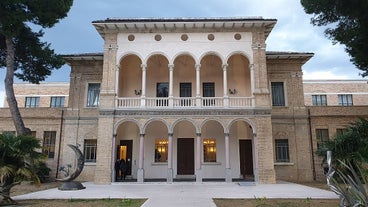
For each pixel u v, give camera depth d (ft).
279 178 91.15
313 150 93.20
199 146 80.23
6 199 44.39
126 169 87.86
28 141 44.27
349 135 39.29
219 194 55.57
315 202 45.57
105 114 82.23
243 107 81.56
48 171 90.68
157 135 92.63
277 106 95.61
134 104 85.87
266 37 91.35
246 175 90.02
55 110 100.01
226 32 86.28
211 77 94.94
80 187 65.36
